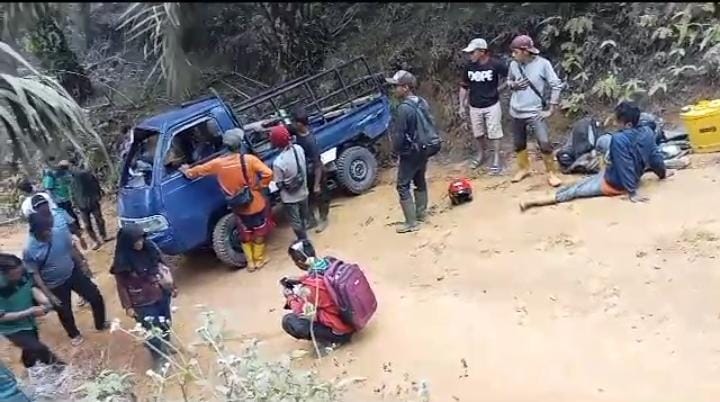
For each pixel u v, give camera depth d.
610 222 7.51
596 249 7.17
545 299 6.67
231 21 12.01
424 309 6.92
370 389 5.86
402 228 8.51
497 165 9.48
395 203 9.38
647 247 6.99
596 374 5.60
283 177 8.23
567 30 10.55
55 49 12.74
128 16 7.95
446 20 11.80
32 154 5.80
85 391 5.64
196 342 6.16
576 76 10.22
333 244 8.56
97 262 9.70
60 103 5.81
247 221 8.27
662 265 6.70
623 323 6.14
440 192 9.35
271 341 6.86
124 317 8.02
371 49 12.27
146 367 6.83
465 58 11.10
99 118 12.70
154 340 6.39
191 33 8.63
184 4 8.16
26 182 8.55
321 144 9.44
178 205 8.16
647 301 6.32
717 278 6.36
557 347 6.01
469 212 8.55
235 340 6.94
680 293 6.31
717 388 5.19
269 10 12.23
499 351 6.09
